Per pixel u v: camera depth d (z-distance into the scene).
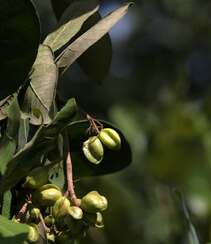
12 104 0.87
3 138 0.86
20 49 0.87
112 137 0.90
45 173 0.87
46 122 0.87
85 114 0.90
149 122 1.43
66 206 0.87
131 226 1.26
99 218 0.87
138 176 1.34
